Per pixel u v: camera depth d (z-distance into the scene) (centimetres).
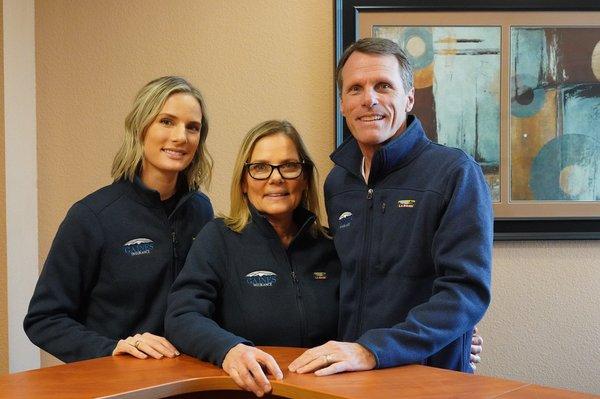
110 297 203
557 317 279
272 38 284
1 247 267
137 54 286
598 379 278
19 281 275
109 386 138
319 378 142
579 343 279
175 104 204
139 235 205
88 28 287
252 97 285
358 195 193
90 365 159
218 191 286
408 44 277
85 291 205
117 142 287
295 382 138
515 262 279
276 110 284
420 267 176
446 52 277
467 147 279
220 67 285
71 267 199
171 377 146
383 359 150
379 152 182
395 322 176
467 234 167
